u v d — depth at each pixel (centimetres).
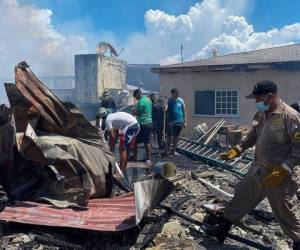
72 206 470
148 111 879
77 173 484
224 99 1474
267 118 372
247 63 1386
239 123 1441
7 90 513
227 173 815
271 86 362
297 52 1491
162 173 484
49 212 450
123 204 486
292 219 361
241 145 429
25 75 511
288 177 355
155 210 506
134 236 420
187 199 557
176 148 1059
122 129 686
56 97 529
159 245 403
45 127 545
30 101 511
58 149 481
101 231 416
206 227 427
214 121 1489
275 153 365
